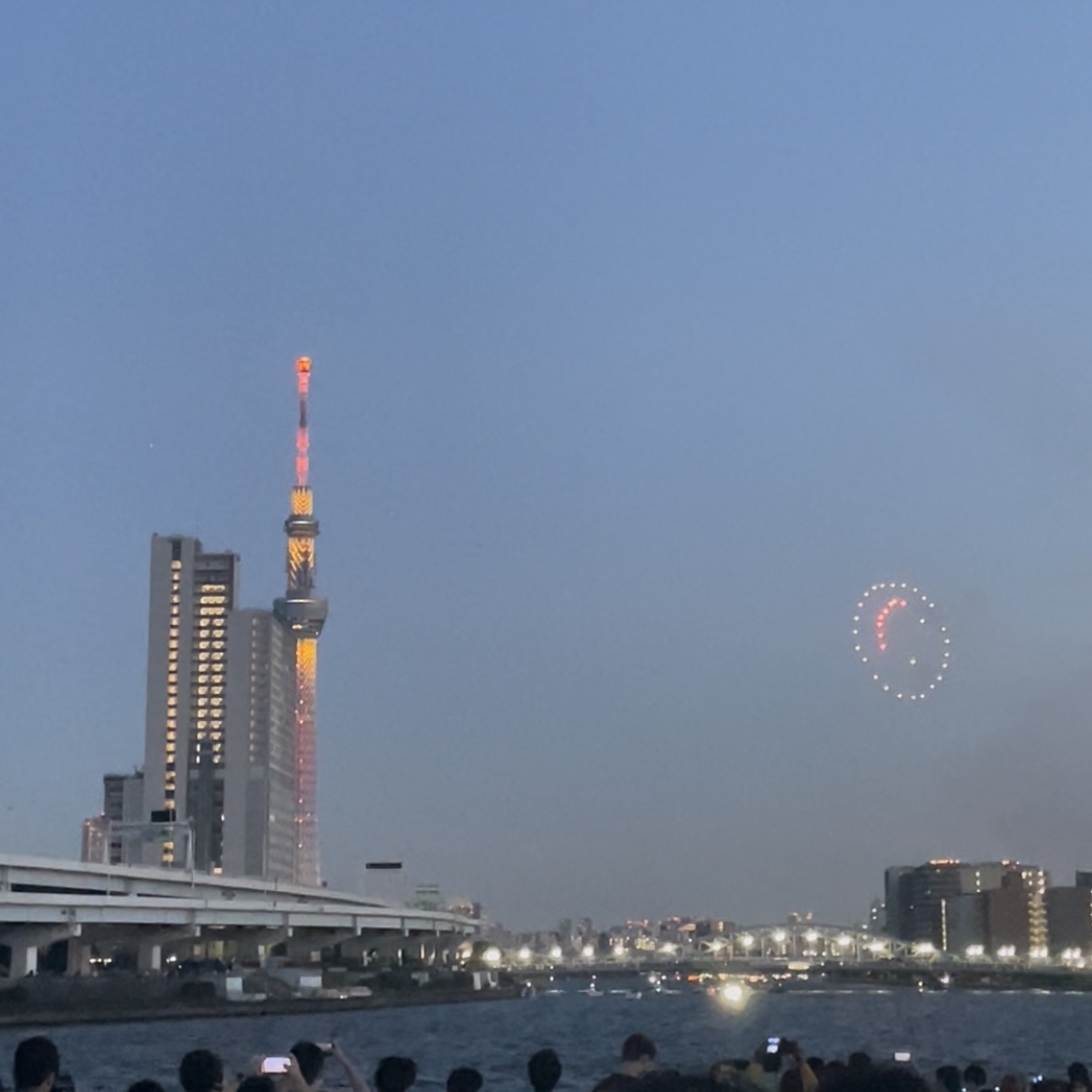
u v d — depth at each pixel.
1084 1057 144.62
